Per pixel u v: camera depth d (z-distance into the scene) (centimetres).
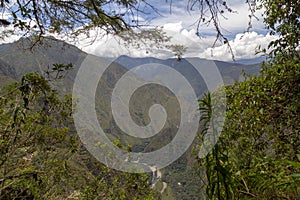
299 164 157
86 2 229
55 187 327
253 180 198
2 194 268
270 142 317
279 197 184
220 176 162
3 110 274
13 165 283
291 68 312
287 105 313
